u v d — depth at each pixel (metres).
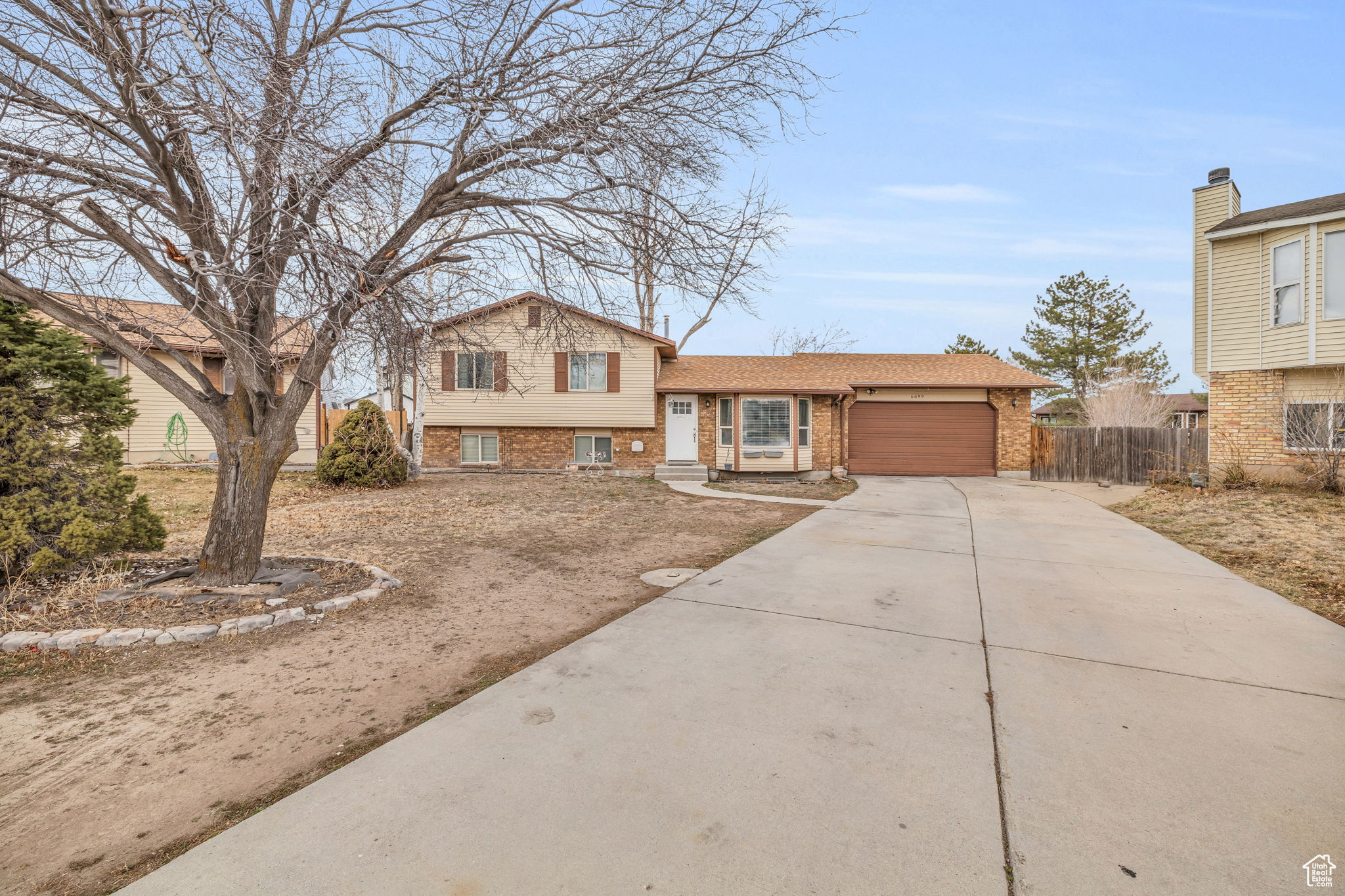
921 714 3.44
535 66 5.17
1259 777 2.82
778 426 17.75
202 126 4.50
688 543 8.55
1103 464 16.92
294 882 2.17
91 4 4.22
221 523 5.55
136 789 2.80
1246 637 4.70
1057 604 5.57
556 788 2.74
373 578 6.23
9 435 5.31
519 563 7.28
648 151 5.30
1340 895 2.09
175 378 5.26
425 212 5.45
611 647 4.48
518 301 7.98
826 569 6.89
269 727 3.36
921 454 18.75
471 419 18.14
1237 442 12.73
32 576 5.50
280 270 4.91
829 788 2.74
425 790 2.72
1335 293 11.38
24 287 4.43
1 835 2.48
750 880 2.18
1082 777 2.82
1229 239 12.81
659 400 18.52
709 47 5.35
